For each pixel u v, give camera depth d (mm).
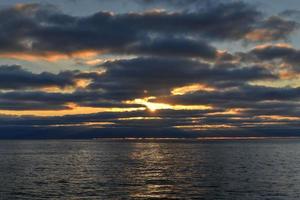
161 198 73312
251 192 79125
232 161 168500
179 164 152250
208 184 91312
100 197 74375
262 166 141000
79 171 124000
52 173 118000
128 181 97438
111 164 153125
